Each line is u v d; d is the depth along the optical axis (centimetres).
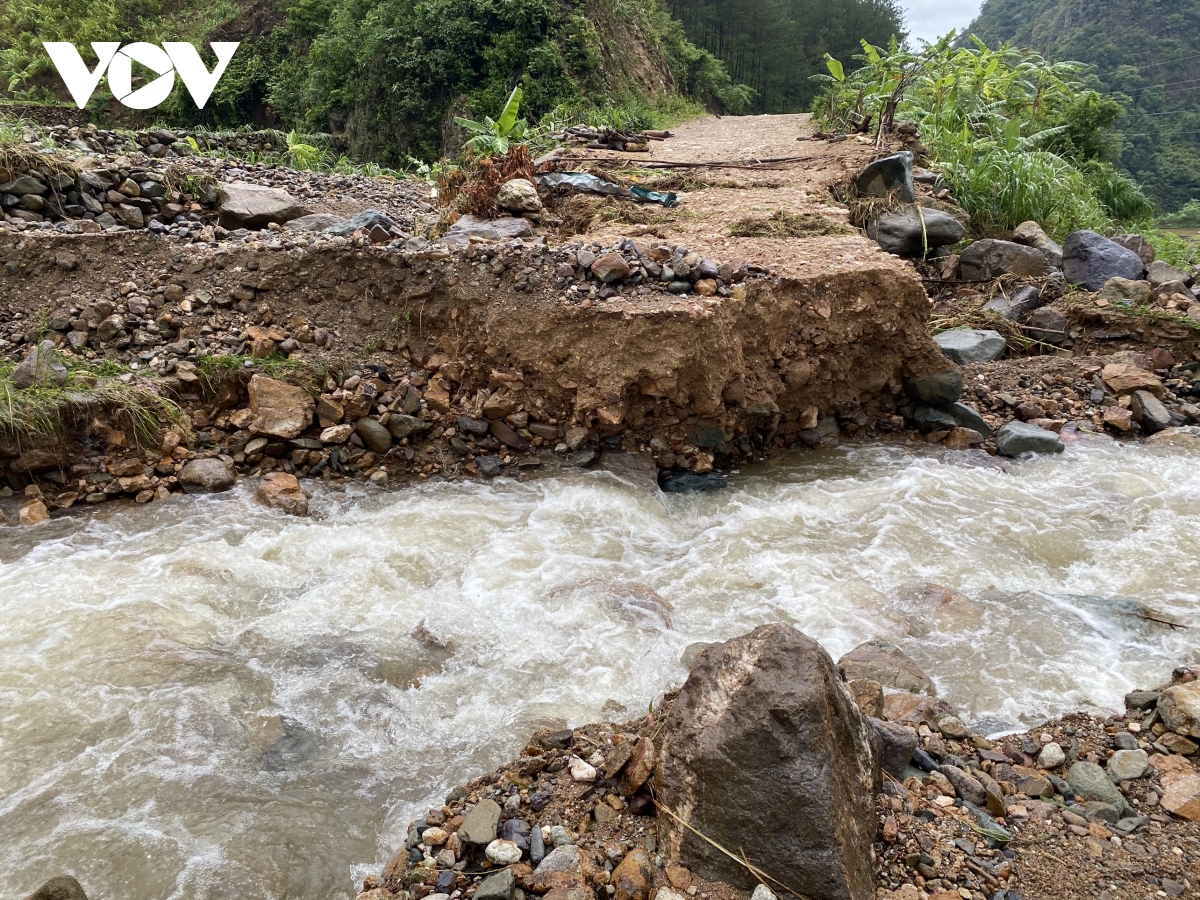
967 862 267
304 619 426
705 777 259
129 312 600
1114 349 761
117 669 378
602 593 447
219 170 970
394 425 584
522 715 356
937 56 1377
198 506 526
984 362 747
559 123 1598
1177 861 272
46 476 526
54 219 713
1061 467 611
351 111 2416
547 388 588
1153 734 336
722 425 600
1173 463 607
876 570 481
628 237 712
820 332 627
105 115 2589
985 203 1041
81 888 262
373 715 359
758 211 808
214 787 317
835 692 270
